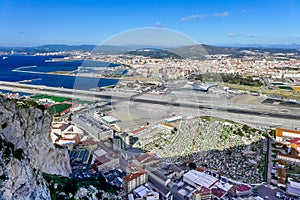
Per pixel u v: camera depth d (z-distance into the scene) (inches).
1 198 471.5
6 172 494.3
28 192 539.8
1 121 530.6
